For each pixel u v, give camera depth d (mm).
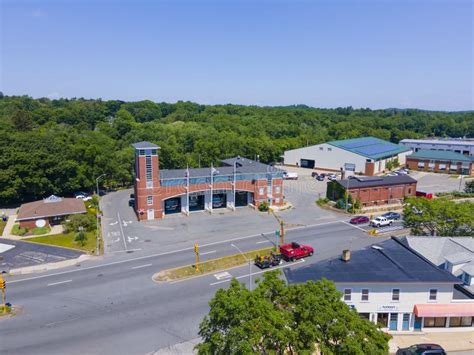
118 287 45656
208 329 25562
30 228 68000
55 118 173500
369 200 86250
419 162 135500
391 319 36969
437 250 44656
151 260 53875
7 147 84625
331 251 58219
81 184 95688
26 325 37344
